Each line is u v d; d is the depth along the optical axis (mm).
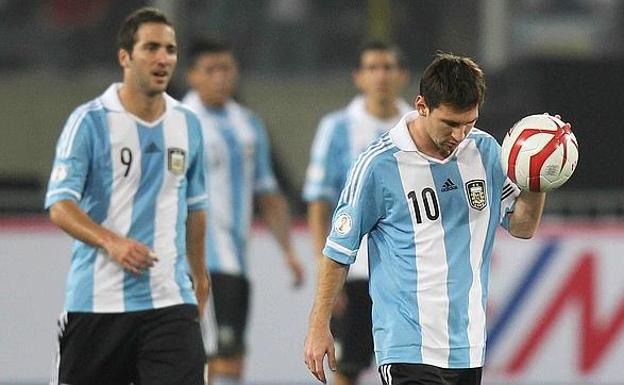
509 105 44500
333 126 30219
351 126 30141
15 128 48719
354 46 52094
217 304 31656
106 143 22656
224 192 31797
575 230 36094
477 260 19453
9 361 35750
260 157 32500
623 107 43438
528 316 36031
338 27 52125
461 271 19328
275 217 32656
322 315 19516
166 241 22891
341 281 19688
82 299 22609
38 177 44906
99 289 22547
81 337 22719
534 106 44094
